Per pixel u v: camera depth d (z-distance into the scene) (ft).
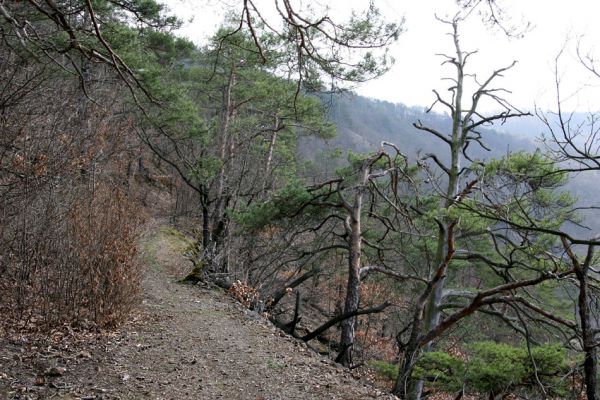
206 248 52.34
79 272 24.98
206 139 55.67
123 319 27.45
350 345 42.29
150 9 29.25
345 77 22.85
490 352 29.09
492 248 61.41
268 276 57.47
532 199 33.06
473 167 37.24
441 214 33.96
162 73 51.49
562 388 27.35
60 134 26.96
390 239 59.47
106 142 35.04
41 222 24.89
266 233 59.06
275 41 37.73
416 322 34.91
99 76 34.91
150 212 86.69
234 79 63.72
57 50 17.38
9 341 20.97
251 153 69.51
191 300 39.63
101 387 18.69
